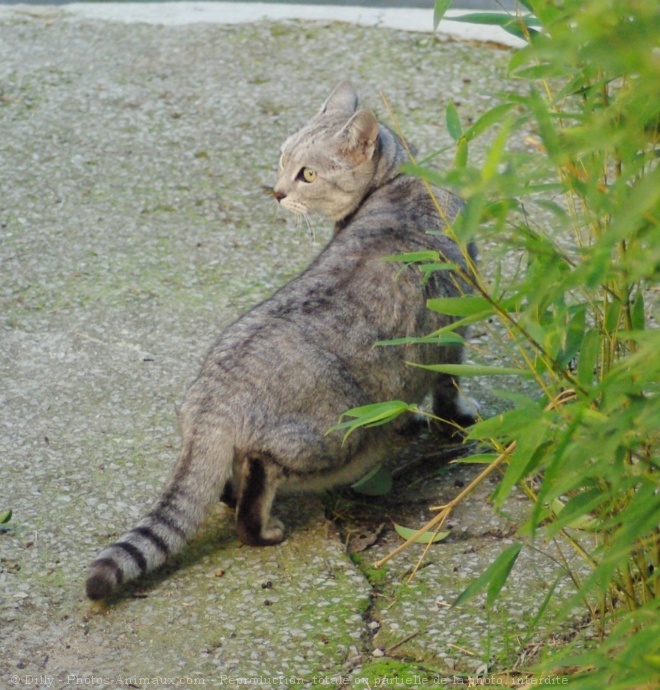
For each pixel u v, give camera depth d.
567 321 3.64
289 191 5.62
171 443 5.07
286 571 4.31
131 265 6.40
